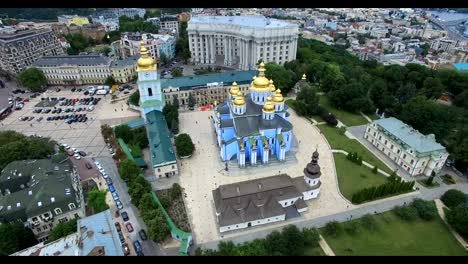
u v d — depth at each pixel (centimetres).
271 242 7869
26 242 7956
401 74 18988
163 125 13300
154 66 13988
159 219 8294
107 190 10462
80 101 17625
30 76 18525
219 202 9031
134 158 11781
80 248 7038
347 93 15775
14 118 15775
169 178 11044
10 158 10844
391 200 9925
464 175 11262
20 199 8756
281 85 17575
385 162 11969
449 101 17888
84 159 12288
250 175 11181
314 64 19800
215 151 12606
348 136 13825
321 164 11756
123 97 18100
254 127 11769
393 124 12462
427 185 10631
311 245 8081
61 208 8700
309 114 15475
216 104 15888
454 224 8575
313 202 9856
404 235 8644
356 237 8544
